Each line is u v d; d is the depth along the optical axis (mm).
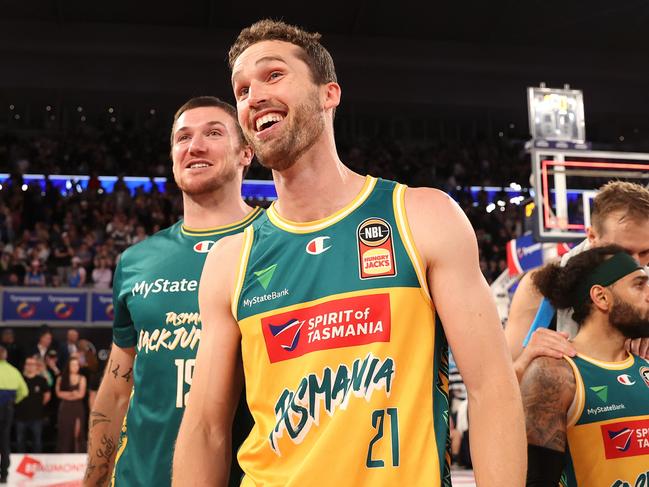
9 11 19656
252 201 17719
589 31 20781
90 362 10938
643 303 2170
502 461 1513
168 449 2473
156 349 2557
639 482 2098
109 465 2764
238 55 1794
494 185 20688
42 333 11156
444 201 1664
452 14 20234
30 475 8539
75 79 20203
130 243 15586
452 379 8719
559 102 6281
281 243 1732
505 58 21500
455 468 8867
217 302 1811
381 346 1573
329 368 1585
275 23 1759
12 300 12750
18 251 14586
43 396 10211
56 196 17062
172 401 2500
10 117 20906
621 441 2102
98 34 20219
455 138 22766
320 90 1731
